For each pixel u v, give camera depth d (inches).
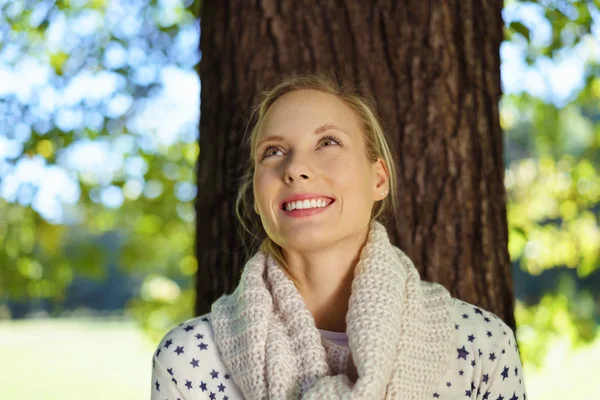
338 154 80.7
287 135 81.0
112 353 634.8
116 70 202.4
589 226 217.6
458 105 101.0
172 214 230.1
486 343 81.4
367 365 72.6
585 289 477.4
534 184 222.8
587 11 168.7
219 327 82.6
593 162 227.9
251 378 77.2
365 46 100.1
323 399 71.2
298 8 100.8
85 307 849.5
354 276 82.1
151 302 245.1
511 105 214.4
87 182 213.5
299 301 80.4
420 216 99.4
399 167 99.9
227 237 103.7
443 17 101.1
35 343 693.3
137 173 221.8
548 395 382.9
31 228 208.2
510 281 104.5
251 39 102.0
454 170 100.1
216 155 105.0
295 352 77.8
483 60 104.3
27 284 217.2
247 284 83.2
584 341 202.7
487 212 101.9
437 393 79.7
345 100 86.4
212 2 107.0
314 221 78.5
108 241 340.2
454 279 99.2
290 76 99.3
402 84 100.2
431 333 80.8
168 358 82.5
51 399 463.5
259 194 81.3
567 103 211.8
